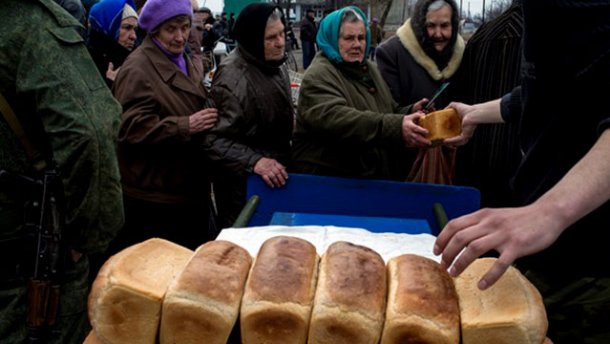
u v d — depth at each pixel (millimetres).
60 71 1622
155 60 2832
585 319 1608
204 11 9102
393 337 1063
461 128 2209
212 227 3439
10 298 1665
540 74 1464
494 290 1130
